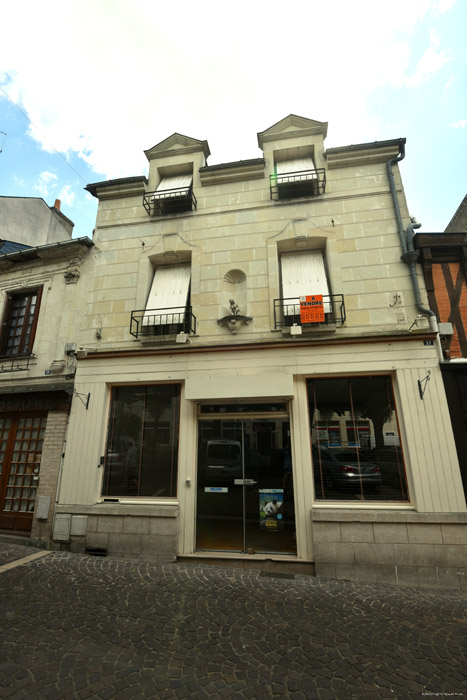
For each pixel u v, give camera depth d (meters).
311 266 7.16
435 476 5.47
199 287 7.27
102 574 5.17
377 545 5.34
